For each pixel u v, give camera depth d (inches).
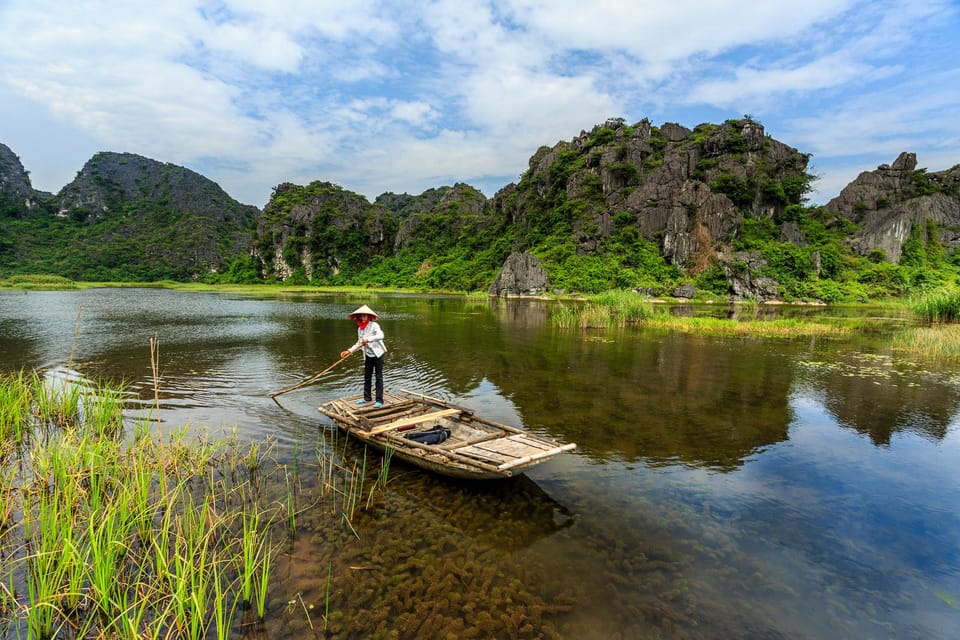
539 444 257.6
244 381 470.0
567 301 1972.2
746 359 620.4
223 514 211.8
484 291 2687.0
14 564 173.3
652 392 450.9
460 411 316.2
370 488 244.1
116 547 177.8
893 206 2815.0
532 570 181.6
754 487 256.5
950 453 307.3
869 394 448.5
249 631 147.3
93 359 565.6
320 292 2608.3
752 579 179.5
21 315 1064.8
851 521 223.1
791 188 2706.7
